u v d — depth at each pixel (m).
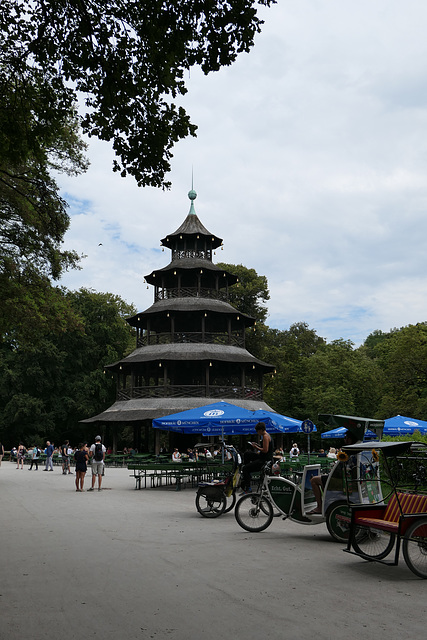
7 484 25.52
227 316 52.91
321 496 10.73
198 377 56.00
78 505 16.53
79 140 20.23
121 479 29.09
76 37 9.21
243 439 51.34
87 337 66.38
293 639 4.95
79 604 6.07
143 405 47.34
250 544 9.81
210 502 13.89
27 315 22.66
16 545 9.72
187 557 8.61
